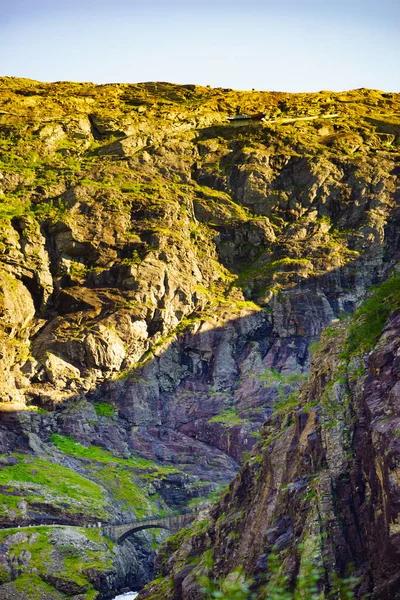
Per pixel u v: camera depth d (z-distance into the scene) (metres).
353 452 123.44
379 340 127.56
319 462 130.00
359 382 129.50
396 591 102.75
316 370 157.50
